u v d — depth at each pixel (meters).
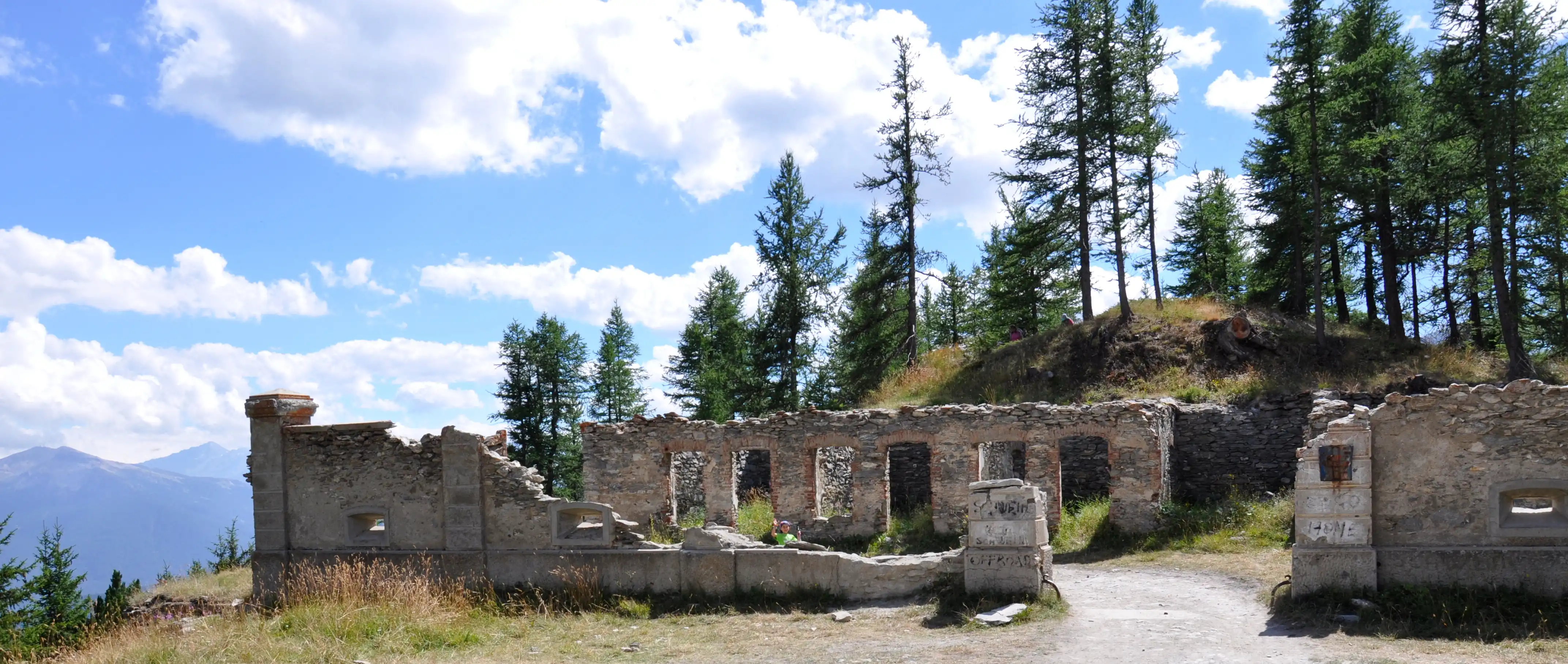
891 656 10.94
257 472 17.34
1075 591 14.77
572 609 14.90
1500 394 11.86
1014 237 40.44
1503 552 11.62
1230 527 18.88
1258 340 27.94
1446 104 25.09
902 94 36.25
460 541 16.34
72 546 25.59
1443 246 30.78
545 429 45.16
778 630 12.88
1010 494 13.20
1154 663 9.95
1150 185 33.19
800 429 23.16
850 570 14.35
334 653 12.01
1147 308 32.81
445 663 11.59
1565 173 24.22
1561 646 9.89
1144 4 33.34
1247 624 11.76
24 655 16.19
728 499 23.59
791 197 42.03
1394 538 12.12
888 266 36.75
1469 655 9.73
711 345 48.16
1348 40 31.17
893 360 38.38
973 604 12.95
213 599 18.72
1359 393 23.88
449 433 16.50
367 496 16.91
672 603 14.86
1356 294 39.16
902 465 26.08
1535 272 28.53
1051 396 28.81
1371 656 9.80
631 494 24.25
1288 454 23.14
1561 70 23.95
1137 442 20.30
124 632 14.50
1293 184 33.38
